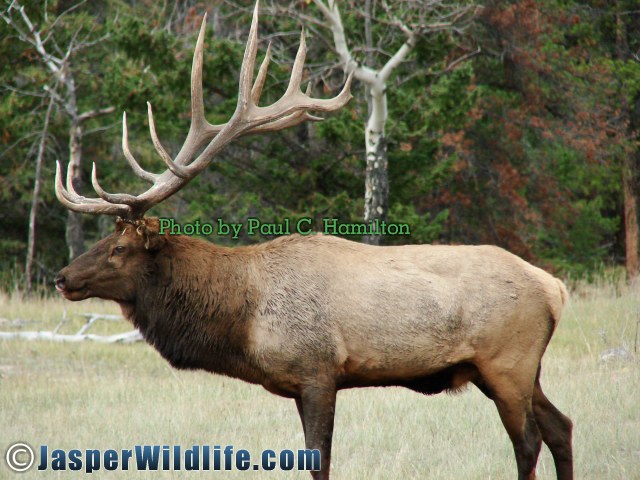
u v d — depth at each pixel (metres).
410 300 20.75
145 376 36.56
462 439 25.89
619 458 22.64
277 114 23.72
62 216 83.62
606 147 72.00
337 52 47.47
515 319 20.64
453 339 20.67
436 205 72.75
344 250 21.66
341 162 58.50
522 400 20.66
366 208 49.09
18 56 65.12
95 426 27.64
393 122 53.56
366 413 28.44
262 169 58.75
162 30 54.22
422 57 54.25
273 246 22.06
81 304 56.47
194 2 68.94
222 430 27.52
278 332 20.98
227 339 21.56
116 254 22.14
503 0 68.50
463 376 21.25
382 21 48.12
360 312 20.78
